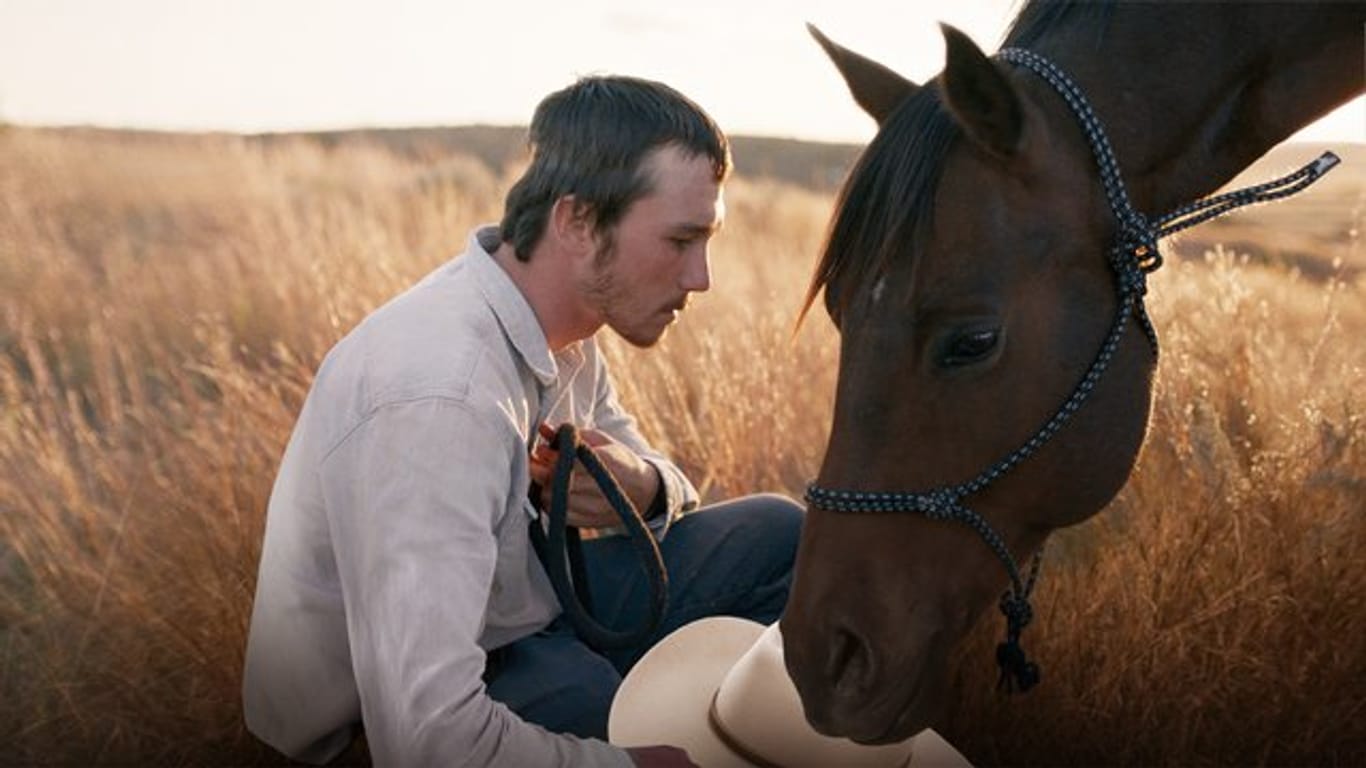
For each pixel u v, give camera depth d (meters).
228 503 3.02
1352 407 3.12
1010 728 2.73
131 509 3.31
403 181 10.80
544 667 2.21
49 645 2.96
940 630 1.89
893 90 2.00
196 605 2.86
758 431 3.85
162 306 5.90
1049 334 1.85
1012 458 1.86
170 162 10.09
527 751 1.82
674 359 4.49
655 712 2.15
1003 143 1.79
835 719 1.86
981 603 1.95
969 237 1.79
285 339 5.13
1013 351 1.82
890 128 1.85
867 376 1.82
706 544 2.58
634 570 2.54
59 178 9.20
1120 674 2.71
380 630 1.84
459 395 1.88
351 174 11.11
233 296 5.85
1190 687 2.72
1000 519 1.91
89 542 3.27
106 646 2.93
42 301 5.78
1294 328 3.97
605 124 1.97
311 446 2.00
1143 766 2.71
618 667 2.54
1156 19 1.98
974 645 2.74
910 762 2.24
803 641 1.87
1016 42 2.06
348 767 2.40
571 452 2.12
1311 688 2.73
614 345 3.87
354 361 1.96
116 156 9.91
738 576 2.57
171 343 5.42
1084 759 2.72
